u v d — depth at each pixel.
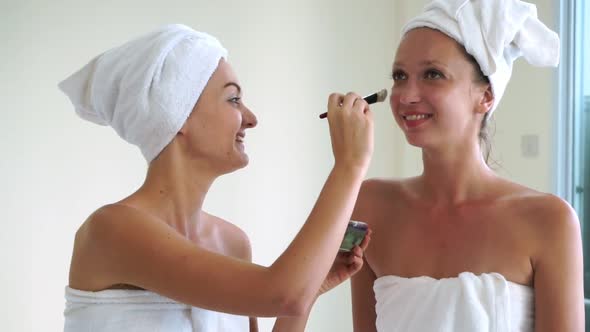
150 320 0.91
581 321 1.00
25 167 1.92
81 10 1.97
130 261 0.87
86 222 0.93
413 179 1.17
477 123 1.08
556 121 2.10
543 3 2.12
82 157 2.00
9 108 1.88
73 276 0.94
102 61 1.00
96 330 0.90
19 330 1.92
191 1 2.17
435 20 1.03
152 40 0.96
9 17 1.87
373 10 2.60
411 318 1.04
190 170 0.99
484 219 1.06
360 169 0.88
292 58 2.41
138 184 2.11
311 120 2.46
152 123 0.95
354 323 1.19
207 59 0.96
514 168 2.22
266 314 0.84
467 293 0.99
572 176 2.13
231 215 2.31
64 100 1.96
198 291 0.84
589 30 2.12
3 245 1.89
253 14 2.31
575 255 1.00
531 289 1.03
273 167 2.39
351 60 2.55
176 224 0.99
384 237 1.14
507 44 1.05
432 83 1.03
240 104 1.02
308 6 2.44
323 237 0.83
